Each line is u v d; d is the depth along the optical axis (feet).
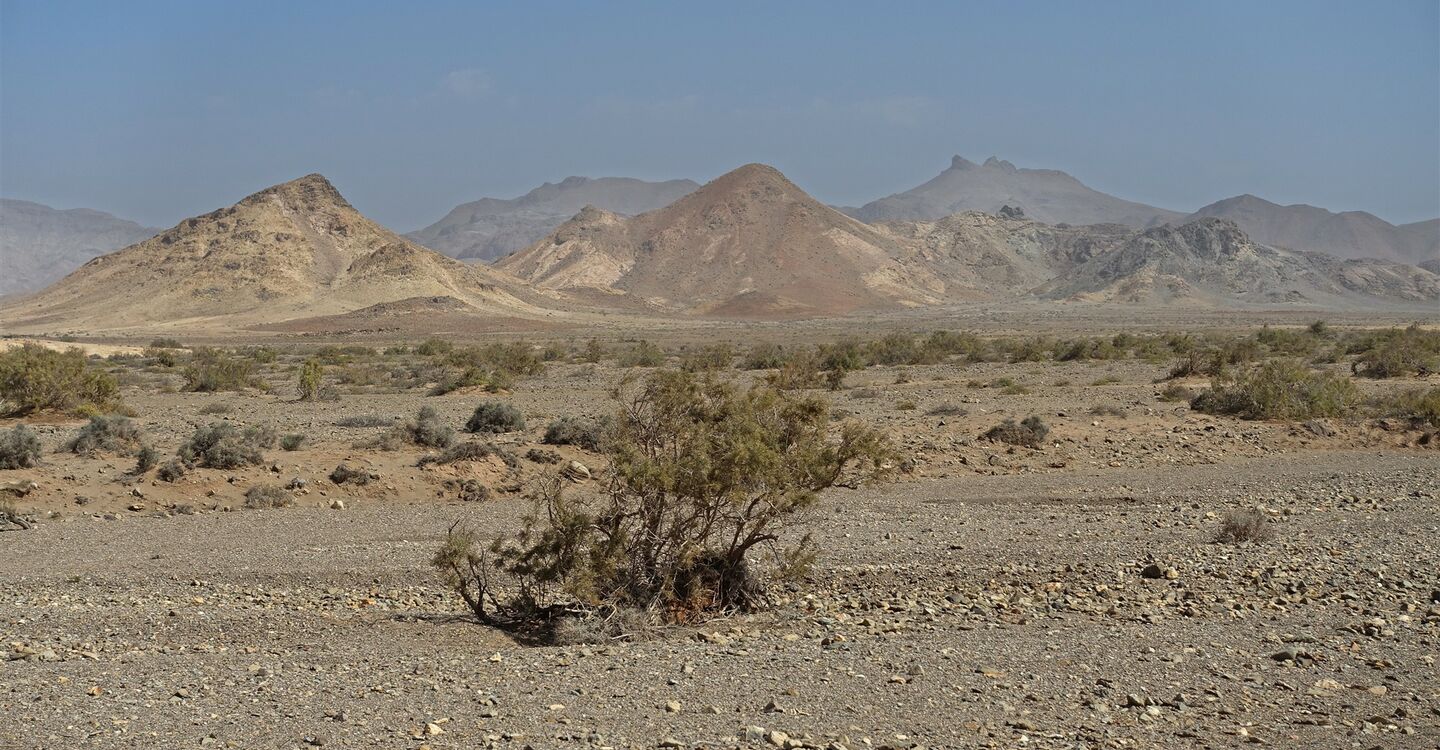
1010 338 354.74
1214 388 114.32
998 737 29.48
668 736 29.45
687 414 44.78
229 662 37.60
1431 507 67.31
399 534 61.77
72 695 33.37
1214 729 30.09
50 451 84.53
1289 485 76.95
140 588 50.08
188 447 78.23
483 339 438.40
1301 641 39.06
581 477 77.51
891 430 97.66
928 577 50.62
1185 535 59.93
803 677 34.86
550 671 35.88
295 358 283.18
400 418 117.08
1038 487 77.05
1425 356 175.42
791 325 639.35
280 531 62.75
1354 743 29.01
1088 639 39.42
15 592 49.37
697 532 48.67
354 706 32.22
